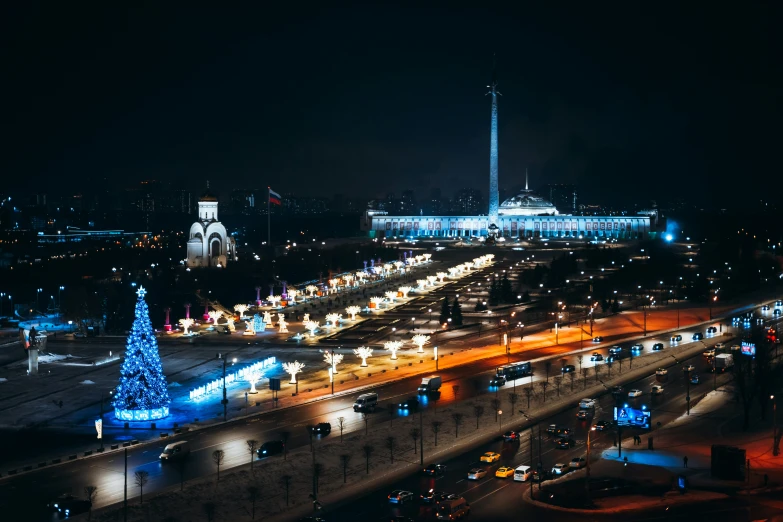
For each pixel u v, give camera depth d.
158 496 148.00
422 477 161.62
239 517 141.38
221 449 177.50
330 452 174.38
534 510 143.38
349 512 143.12
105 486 155.00
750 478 160.12
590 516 140.38
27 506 144.75
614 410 191.00
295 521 139.38
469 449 179.50
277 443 175.75
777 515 139.25
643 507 143.75
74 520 137.62
